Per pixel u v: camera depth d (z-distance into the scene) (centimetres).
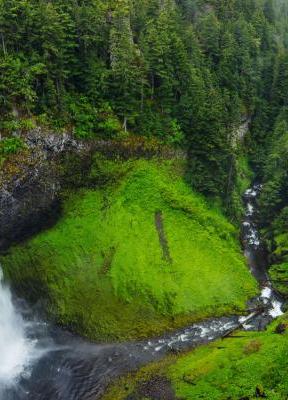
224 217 8631
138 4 9669
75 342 6475
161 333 6625
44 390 5775
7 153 6656
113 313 6762
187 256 7575
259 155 10444
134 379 5862
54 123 7288
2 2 6881
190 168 8594
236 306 7106
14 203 6762
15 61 6969
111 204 7719
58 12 7744
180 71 8981
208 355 6091
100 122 7888
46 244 7169
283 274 7612
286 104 10706
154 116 8588
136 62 8375
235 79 10531
